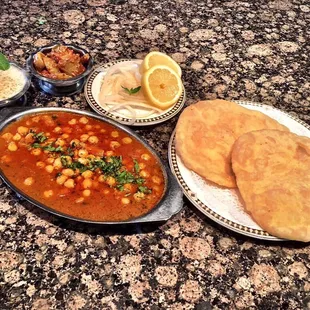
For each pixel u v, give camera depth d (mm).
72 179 446
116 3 765
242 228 433
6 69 527
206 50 688
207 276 413
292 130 542
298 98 622
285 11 808
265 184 445
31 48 645
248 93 619
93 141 489
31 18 705
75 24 705
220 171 469
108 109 548
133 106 558
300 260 435
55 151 473
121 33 699
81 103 569
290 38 739
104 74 595
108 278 401
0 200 451
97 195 437
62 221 439
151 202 437
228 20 762
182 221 453
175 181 455
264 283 413
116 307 382
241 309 392
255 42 719
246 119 514
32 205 450
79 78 559
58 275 399
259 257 433
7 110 502
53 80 546
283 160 462
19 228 431
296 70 673
